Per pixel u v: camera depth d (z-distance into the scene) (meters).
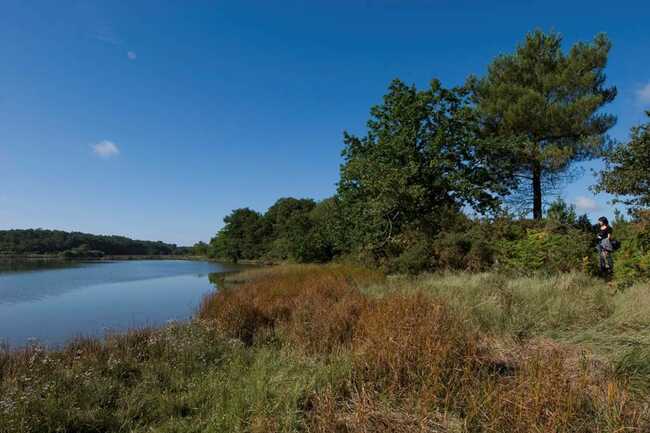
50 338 10.20
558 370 3.65
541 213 20.53
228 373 5.11
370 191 20.41
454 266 14.25
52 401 4.07
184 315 13.59
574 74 18.58
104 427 3.89
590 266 10.95
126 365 5.63
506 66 20.58
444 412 3.52
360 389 4.05
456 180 19.73
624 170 9.96
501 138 19.70
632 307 6.38
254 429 3.42
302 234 47.25
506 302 7.32
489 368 4.46
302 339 6.46
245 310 8.33
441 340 4.54
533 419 3.04
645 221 9.98
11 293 20.91
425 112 20.78
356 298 8.39
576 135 19.17
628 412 3.22
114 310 15.16
